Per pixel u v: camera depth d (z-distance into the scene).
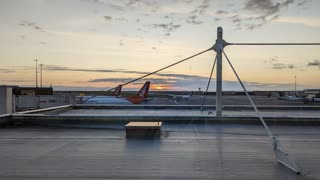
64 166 6.70
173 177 5.97
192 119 13.67
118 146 8.95
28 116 13.68
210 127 12.82
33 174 6.10
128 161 7.18
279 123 13.69
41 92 63.12
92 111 20.03
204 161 7.21
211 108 20.92
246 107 20.83
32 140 9.94
